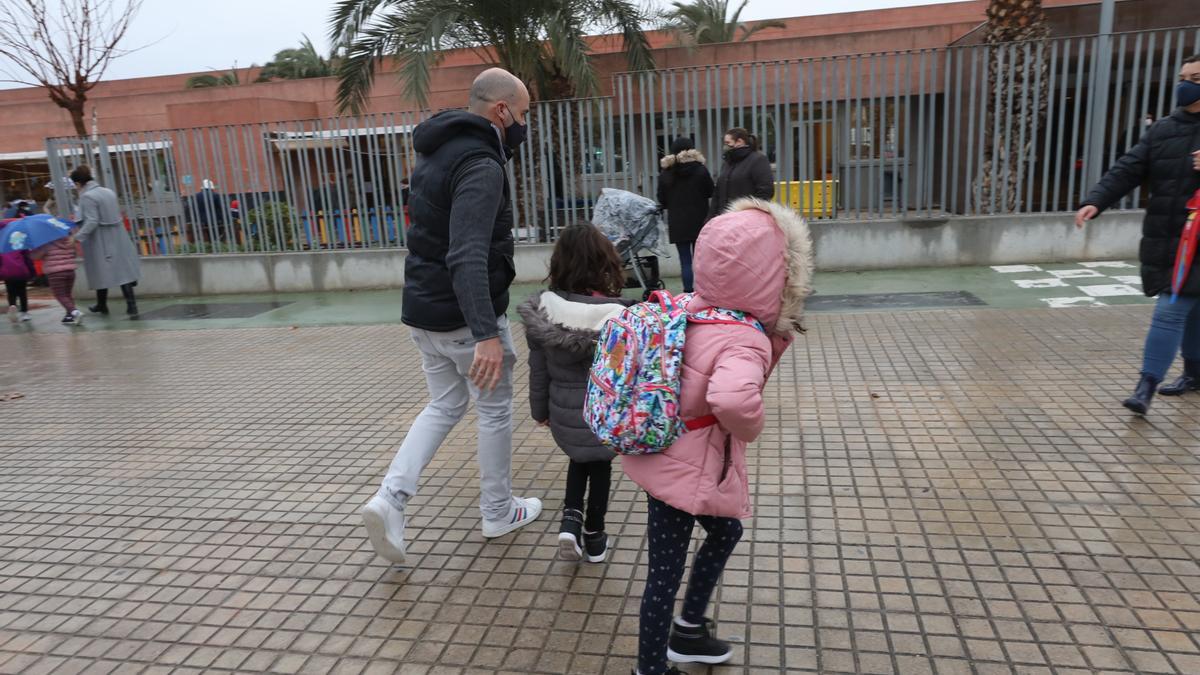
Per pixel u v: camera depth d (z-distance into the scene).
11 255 9.60
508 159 3.30
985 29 10.90
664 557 2.38
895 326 6.98
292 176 10.84
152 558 3.55
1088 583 2.97
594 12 11.51
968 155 9.49
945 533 3.39
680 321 2.29
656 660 2.42
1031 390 5.11
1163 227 4.33
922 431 4.53
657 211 8.47
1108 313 6.95
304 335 8.20
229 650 2.84
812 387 5.41
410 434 3.30
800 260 2.27
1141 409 4.47
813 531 3.46
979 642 2.66
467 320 2.93
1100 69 9.16
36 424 5.64
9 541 3.79
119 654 2.84
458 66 17.78
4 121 21.45
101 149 11.05
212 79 31.06
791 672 2.56
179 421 5.53
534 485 4.11
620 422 2.26
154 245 11.29
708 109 9.87
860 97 9.55
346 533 3.71
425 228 3.10
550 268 3.12
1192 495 3.60
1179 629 2.68
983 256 9.62
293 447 4.88
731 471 2.33
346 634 2.89
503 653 2.73
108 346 8.23
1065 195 11.66
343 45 11.08
